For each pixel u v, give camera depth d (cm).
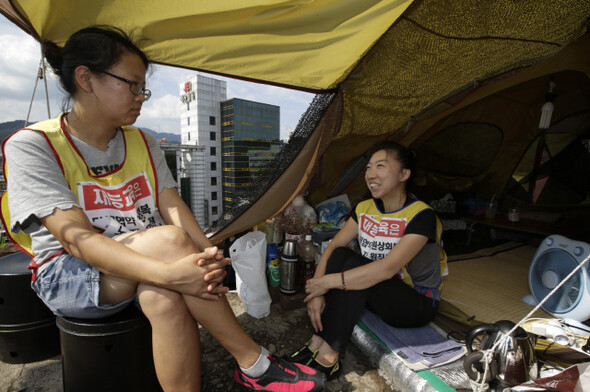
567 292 187
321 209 319
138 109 120
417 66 218
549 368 148
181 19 155
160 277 99
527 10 176
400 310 165
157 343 105
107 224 123
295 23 161
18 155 104
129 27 156
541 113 351
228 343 125
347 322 149
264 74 209
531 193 390
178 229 116
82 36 105
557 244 198
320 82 223
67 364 116
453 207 403
